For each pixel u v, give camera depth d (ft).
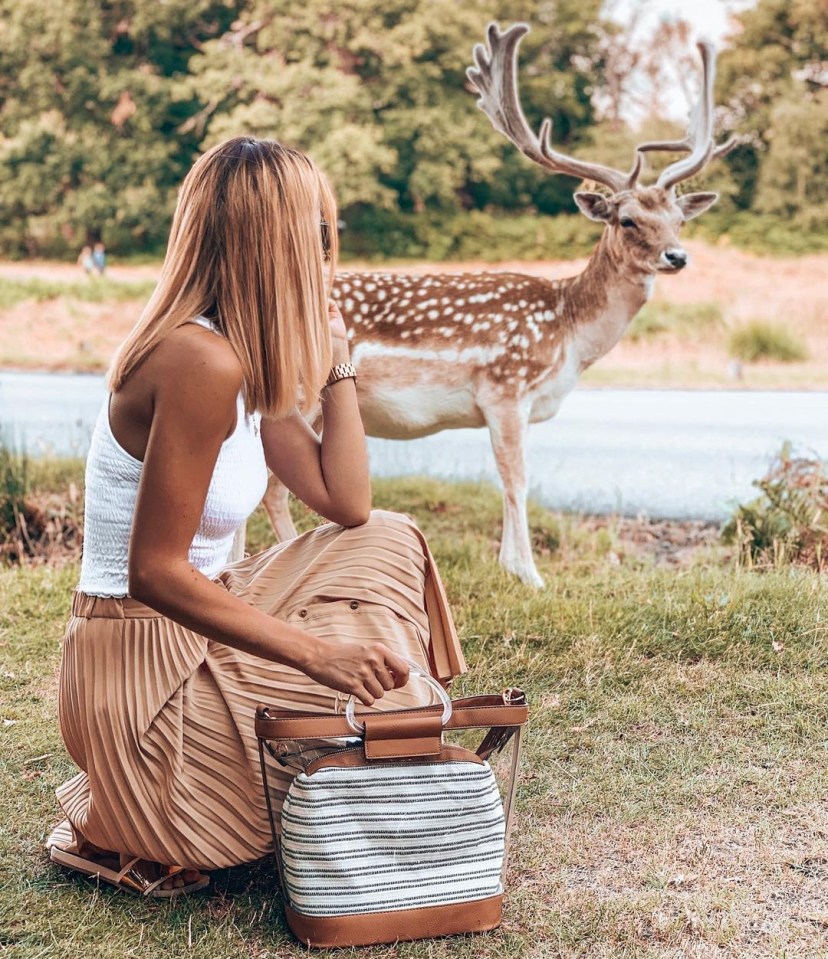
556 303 14.74
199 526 6.86
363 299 14.61
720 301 59.77
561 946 6.82
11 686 10.82
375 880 6.68
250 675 6.98
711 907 7.22
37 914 7.08
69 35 76.48
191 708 6.93
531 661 11.22
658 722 10.00
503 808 7.14
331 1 74.84
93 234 79.20
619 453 28.35
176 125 80.18
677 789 8.78
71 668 7.14
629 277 14.49
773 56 74.74
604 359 52.42
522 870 7.70
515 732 6.97
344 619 7.20
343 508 7.48
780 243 70.28
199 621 6.42
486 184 81.15
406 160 77.30
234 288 6.51
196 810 6.93
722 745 9.53
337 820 6.57
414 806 6.65
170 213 77.51
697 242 70.90
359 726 6.57
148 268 76.23
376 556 7.39
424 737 6.63
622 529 19.76
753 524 16.21
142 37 79.20
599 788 8.82
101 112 78.64
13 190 77.97
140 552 6.40
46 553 16.11
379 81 77.66
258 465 7.03
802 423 33.58
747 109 75.82
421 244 77.41
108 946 6.77
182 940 6.84
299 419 7.67
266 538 16.43
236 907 7.21
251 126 73.51
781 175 71.77
